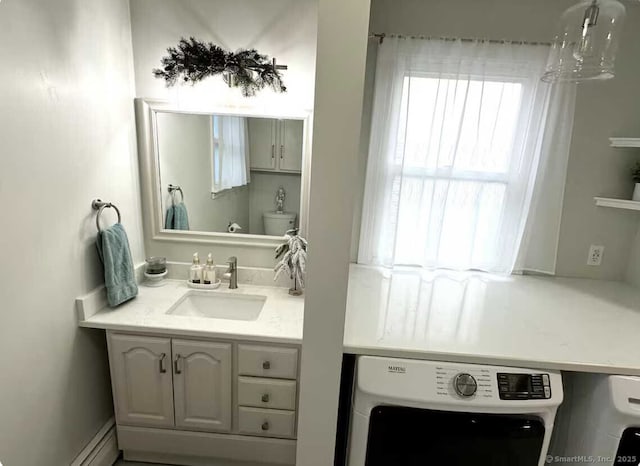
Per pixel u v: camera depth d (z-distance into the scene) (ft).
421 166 5.93
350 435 3.74
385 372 3.45
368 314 4.36
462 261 6.26
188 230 6.41
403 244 6.27
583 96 5.67
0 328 3.62
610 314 4.65
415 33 5.59
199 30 5.73
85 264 4.92
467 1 5.44
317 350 3.37
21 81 3.72
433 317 4.35
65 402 4.65
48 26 4.05
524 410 3.41
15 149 3.69
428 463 3.60
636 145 5.17
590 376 3.77
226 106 5.97
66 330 4.62
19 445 3.93
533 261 6.26
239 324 5.10
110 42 5.25
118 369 5.14
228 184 6.24
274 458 5.47
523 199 5.89
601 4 4.10
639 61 5.49
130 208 5.96
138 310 5.30
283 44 5.75
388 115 5.70
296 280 6.06
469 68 5.48
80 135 4.68
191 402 5.24
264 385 5.12
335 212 3.00
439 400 3.38
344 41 2.71
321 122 2.83
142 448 5.52
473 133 5.74
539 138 5.65
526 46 5.40
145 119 6.02
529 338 3.88
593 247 6.14
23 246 3.86
